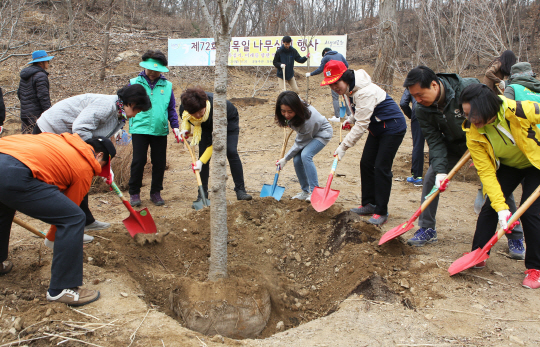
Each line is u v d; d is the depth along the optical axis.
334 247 3.99
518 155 3.04
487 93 2.72
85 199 3.87
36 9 15.38
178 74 13.16
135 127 4.74
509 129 2.90
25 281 3.05
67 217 2.68
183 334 2.55
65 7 16.16
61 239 2.65
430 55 16.27
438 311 2.83
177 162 7.48
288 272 3.95
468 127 3.04
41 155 2.66
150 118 4.73
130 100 3.71
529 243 3.10
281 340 2.55
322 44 11.27
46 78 5.89
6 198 2.54
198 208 4.74
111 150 3.27
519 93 3.22
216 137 2.97
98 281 3.06
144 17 18.47
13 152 2.59
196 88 4.29
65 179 2.79
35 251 3.49
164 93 4.83
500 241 4.00
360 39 21.12
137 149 4.80
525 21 17.52
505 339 2.52
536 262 3.11
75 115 3.77
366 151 4.42
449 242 3.94
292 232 4.32
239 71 14.58
